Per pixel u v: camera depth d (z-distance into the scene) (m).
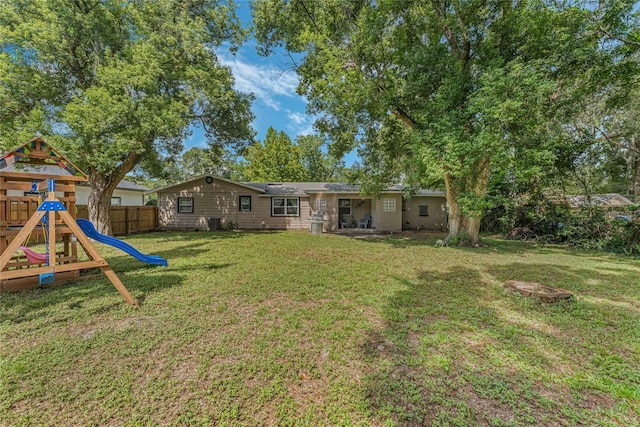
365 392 2.17
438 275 5.73
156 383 2.26
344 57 9.05
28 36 7.95
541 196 11.34
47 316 3.54
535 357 2.68
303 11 10.28
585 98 9.57
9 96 8.09
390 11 8.52
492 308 3.93
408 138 10.11
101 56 9.27
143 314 3.62
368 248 9.22
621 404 2.05
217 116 12.41
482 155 7.30
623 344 2.92
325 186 16.91
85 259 6.95
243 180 27.50
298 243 10.21
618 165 18.31
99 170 8.85
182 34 9.97
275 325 3.32
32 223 3.45
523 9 7.58
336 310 3.81
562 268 6.39
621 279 5.45
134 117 8.70
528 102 6.66
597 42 7.44
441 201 16.70
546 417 1.93
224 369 2.45
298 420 1.90
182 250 8.53
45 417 1.90
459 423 1.86
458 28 8.55
